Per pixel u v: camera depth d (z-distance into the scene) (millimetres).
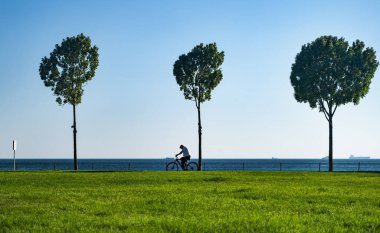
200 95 61875
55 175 31812
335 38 64750
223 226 11305
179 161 44531
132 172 37500
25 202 15695
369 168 178500
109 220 12008
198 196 17391
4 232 10477
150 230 10695
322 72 63250
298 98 65812
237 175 32844
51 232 10516
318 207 14930
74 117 59312
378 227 11555
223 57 62906
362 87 63094
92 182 24922
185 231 10656
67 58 59875
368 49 63812
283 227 11102
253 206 14961
